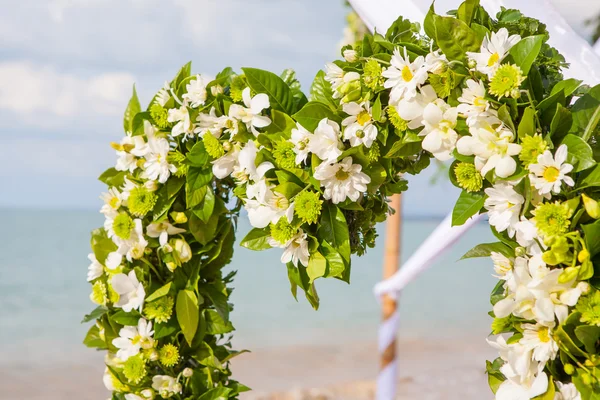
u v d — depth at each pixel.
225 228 1.73
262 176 1.48
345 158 1.40
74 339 10.84
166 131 1.68
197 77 1.63
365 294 16.16
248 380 8.51
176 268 1.70
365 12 1.79
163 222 1.67
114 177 1.75
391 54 1.40
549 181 1.19
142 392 1.71
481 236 32.16
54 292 14.77
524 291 1.23
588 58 1.77
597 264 1.21
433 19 1.31
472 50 1.29
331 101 1.46
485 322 14.08
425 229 44.75
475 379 7.14
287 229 1.44
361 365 9.70
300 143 1.40
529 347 1.24
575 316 1.19
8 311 12.91
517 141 1.26
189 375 1.69
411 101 1.32
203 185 1.61
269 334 12.06
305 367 9.46
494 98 1.26
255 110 1.49
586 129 1.23
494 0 1.77
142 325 1.67
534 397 1.26
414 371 8.62
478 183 1.29
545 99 1.25
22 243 22.66
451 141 1.30
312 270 1.46
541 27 1.38
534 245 1.25
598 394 1.18
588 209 1.18
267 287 15.69
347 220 1.53
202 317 1.71
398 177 1.55
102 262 1.74
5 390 7.93
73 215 44.12
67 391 8.02
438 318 14.50
